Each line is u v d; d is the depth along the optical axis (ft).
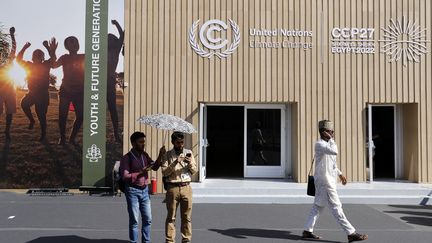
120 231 27.61
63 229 28.02
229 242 25.34
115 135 42.24
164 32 42.16
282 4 42.34
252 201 37.63
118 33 42.37
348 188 38.63
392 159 45.14
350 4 42.47
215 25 42.16
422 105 42.24
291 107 44.39
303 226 29.45
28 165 42.24
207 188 38.58
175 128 23.22
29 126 42.39
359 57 42.34
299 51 42.22
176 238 26.40
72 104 42.50
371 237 26.55
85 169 42.09
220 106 47.70
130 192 23.02
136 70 42.06
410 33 42.47
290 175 44.55
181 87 42.04
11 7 42.50
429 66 42.55
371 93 42.24
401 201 37.65
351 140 42.11
